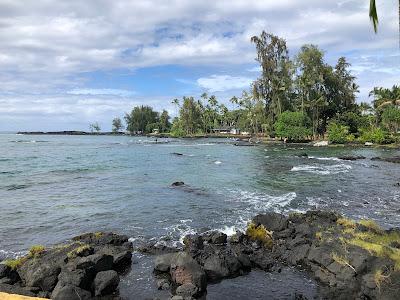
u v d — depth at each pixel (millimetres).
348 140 82812
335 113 95000
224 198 26062
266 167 42844
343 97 95812
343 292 11992
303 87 90562
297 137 88375
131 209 23422
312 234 16891
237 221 20438
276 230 18031
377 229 17141
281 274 14008
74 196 27438
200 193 27891
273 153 62562
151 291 12797
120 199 26266
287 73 95750
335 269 13164
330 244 14766
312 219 19422
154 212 22609
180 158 56469
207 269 13656
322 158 53156
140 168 43906
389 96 92625
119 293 12680
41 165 47656
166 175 37781
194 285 12508
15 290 11922
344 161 49219
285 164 45594
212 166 45125
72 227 19859
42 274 12750
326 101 91375
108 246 15797
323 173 37781
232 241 16844
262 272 14203
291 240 16578
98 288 12508
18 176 37438
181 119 163250
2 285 12125
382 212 22281
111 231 19094
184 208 23422
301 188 29672
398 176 36094
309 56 92062
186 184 32031
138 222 20594
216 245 16562
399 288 11344
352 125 90312
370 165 44656
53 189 30219
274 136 100062
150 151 72375
